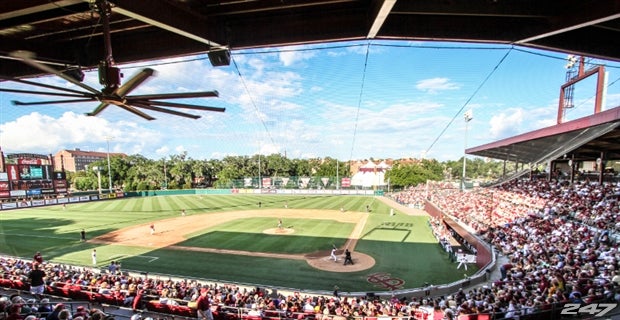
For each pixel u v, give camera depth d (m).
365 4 8.67
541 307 9.67
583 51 9.86
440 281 19.70
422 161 97.00
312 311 12.29
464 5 8.14
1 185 58.88
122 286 14.69
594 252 16.62
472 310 11.03
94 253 23.67
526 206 28.59
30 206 58.75
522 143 25.45
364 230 34.66
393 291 17.53
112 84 5.82
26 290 13.95
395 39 9.34
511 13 8.15
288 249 27.20
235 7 8.62
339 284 19.44
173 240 30.80
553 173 34.94
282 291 17.56
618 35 9.96
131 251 27.03
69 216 46.69
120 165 95.31
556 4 8.14
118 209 54.38
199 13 8.65
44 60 10.40
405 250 26.50
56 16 8.47
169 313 11.81
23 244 29.80
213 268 22.45
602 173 26.53
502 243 22.38
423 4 8.11
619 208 21.09
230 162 97.00
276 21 9.55
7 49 9.69
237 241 30.11
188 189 86.81
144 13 7.16
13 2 7.11
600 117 16.12
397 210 49.62
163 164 95.56
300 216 44.56
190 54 10.34
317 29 9.36
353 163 101.38
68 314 7.38
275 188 84.00
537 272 15.29
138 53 10.80
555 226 22.53
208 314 10.70
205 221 41.31
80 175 101.81
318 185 84.69
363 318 10.60
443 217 35.56
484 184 41.28
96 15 8.53
